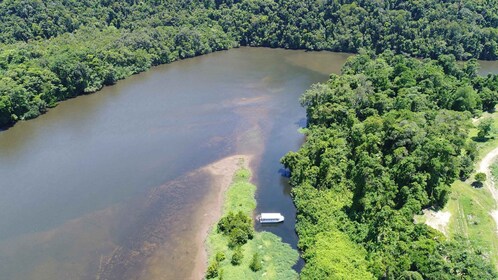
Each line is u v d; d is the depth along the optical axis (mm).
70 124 151375
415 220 90750
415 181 92625
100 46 196375
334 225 92062
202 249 91312
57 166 124375
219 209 104375
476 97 144375
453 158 97875
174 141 138500
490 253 82375
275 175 119000
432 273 70562
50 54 178125
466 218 92938
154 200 108438
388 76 152500
